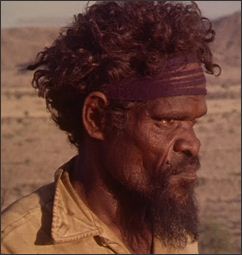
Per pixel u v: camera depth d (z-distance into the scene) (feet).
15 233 7.25
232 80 177.88
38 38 202.59
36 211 7.43
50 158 108.58
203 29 7.81
